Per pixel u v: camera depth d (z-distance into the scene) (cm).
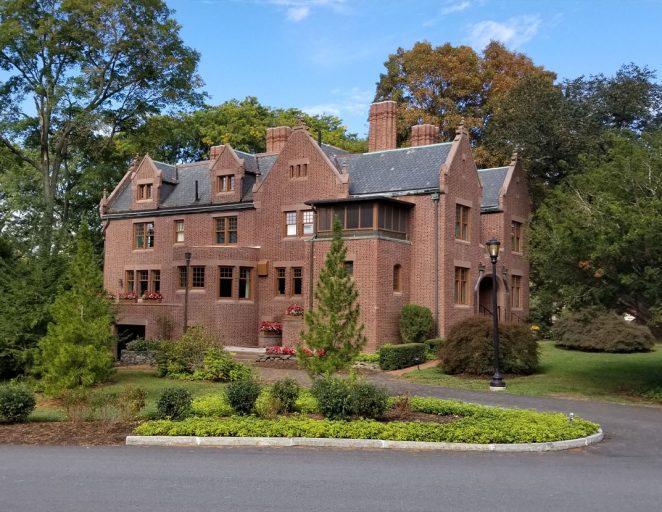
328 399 1564
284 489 1020
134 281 4544
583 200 2812
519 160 4297
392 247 3406
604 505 958
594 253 2128
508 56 5838
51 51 4138
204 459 1241
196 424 1459
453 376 2744
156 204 4494
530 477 1134
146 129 4738
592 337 3438
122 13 4144
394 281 3456
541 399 2212
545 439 1436
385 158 3884
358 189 3759
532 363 2744
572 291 2391
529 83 4553
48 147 4662
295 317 3506
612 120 4406
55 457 1253
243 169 4153
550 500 980
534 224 3916
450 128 5478
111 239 4700
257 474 1120
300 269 3797
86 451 1315
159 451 1316
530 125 4256
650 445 1488
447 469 1186
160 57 4347
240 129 6325
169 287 4350
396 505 939
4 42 3969
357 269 3341
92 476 1096
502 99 4756
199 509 907
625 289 2247
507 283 4078
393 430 1430
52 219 4072
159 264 4425
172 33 4400
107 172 4803
